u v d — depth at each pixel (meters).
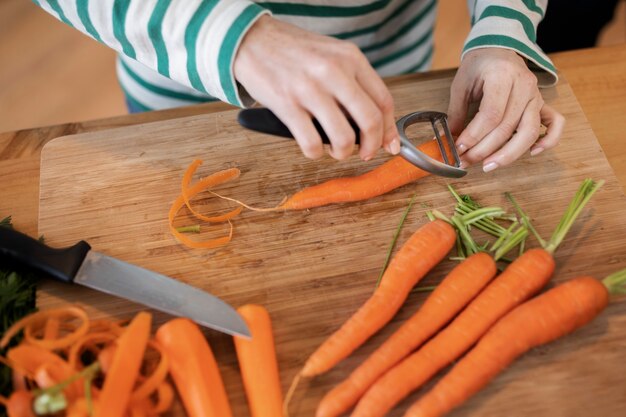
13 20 2.56
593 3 1.69
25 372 0.84
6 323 0.92
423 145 1.14
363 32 1.38
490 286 0.97
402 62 1.53
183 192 1.08
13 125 2.31
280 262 1.04
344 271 1.03
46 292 0.99
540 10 1.22
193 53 0.95
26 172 1.18
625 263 1.02
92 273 0.96
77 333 0.86
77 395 0.83
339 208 1.10
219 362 0.94
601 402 0.89
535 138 1.07
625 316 0.96
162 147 1.18
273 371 0.91
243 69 0.92
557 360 0.93
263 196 1.12
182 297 0.95
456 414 0.89
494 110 1.06
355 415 0.88
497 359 0.90
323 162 1.16
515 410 0.89
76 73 2.44
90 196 1.12
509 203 1.10
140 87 1.46
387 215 1.09
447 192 1.12
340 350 0.91
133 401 0.85
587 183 1.06
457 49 2.57
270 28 0.93
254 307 0.95
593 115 1.24
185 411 0.90
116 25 1.00
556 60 1.33
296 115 0.89
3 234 0.97
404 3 1.41
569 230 1.06
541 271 0.96
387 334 0.97
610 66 1.31
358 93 0.87
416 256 0.99
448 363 0.93
